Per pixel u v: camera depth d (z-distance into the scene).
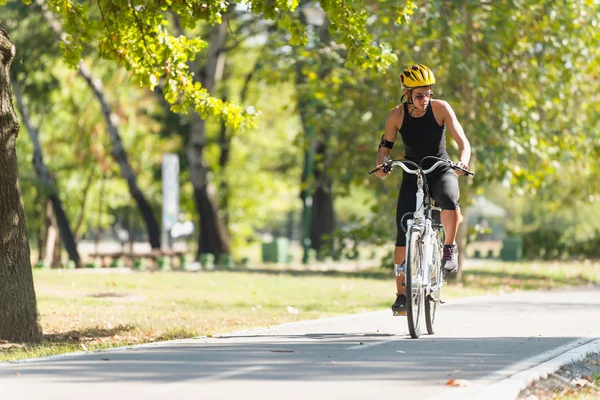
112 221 55.44
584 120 22.33
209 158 46.69
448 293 17.39
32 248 51.81
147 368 7.48
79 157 41.12
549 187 29.09
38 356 9.08
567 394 7.11
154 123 39.91
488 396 6.41
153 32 12.00
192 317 12.80
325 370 7.41
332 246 24.58
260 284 19.23
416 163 9.68
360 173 22.72
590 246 37.19
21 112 34.19
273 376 7.14
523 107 20.36
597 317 12.31
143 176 45.16
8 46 10.33
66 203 46.06
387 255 23.53
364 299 15.97
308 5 29.64
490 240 72.88
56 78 33.94
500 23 19.52
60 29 30.64
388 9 19.14
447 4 19.70
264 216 51.09
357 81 21.72
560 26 20.16
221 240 34.12
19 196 10.66
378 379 7.02
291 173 48.66
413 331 9.52
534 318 12.06
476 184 20.97
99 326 11.96
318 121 22.12
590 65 21.20
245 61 42.34
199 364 7.69
